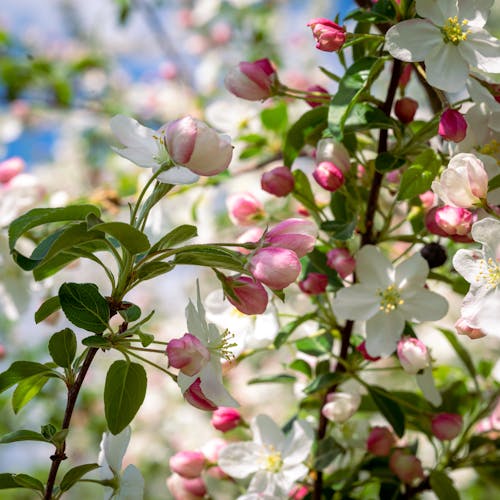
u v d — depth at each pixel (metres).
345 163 0.58
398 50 0.54
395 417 0.59
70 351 0.52
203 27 1.31
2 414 0.93
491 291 0.52
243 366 1.02
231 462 0.60
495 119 0.55
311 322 0.63
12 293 0.68
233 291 0.52
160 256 0.52
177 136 0.51
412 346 0.56
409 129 0.59
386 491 0.62
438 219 0.55
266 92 0.58
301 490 0.62
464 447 0.65
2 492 0.93
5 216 0.68
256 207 0.62
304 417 0.64
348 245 0.60
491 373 0.66
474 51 0.55
